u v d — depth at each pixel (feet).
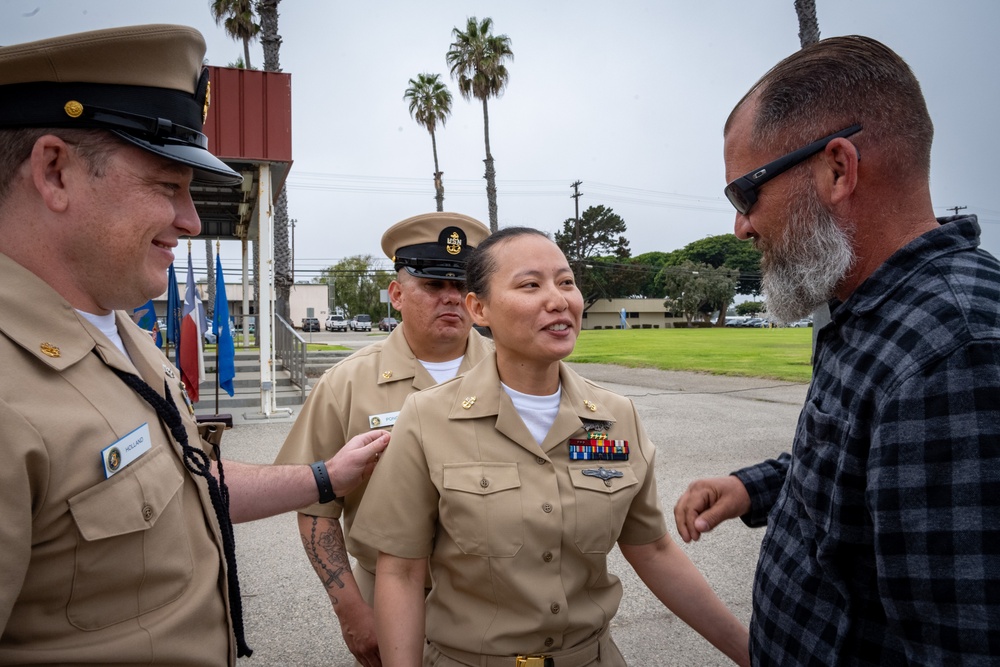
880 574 3.23
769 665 4.11
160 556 3.82
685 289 214.48
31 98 3.72
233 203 33.68
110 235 3.86
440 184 104.27
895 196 3.80
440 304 7.43
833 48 3.95
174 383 5.01
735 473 5.46
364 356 7.66
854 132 3.77
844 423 3.56
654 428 26.61
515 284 4.85
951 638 2.98
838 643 3.64
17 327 3.52
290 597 11.58
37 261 3.87
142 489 3.76
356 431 7.09
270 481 5.48
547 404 5.27
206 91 4.58
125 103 3.87
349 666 9.35
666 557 5.56
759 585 4.35
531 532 4.76
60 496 3.38
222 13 74.18
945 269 3.48
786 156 3.93
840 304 4.12
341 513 6.86
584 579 4.99
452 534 4.83
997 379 2.98
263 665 9.41
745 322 227.81
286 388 36.91
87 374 3.79
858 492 3.51
